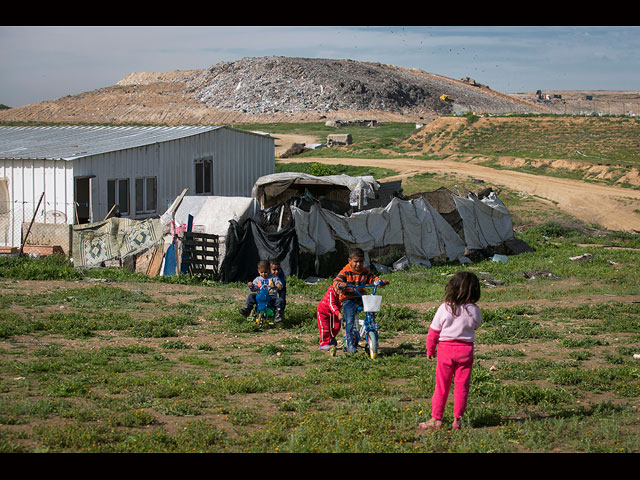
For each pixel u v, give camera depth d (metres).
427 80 177.12
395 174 58.50
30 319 11.70
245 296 16.27
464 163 65.50
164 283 18.06
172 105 143.00
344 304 9.78
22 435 5.67
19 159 23.98
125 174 25.61
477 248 27.62
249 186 33.50
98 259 19.56
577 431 6.20
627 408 7.02
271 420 6.41
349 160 69.38
